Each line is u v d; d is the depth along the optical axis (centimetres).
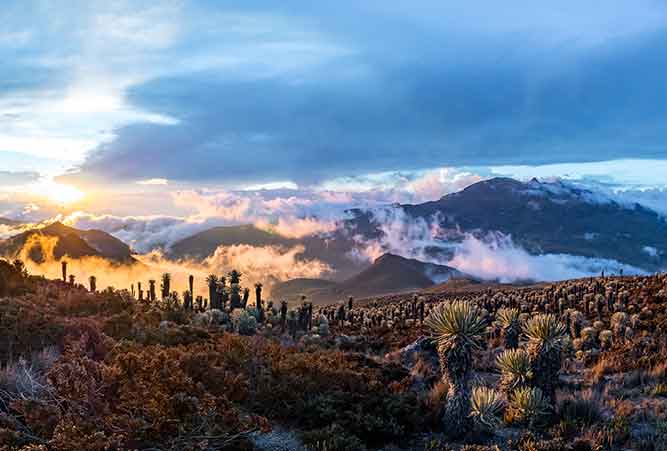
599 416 1196
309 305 3328
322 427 1009
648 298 3272
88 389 763
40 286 1856
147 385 784
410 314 4844
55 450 639
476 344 1127
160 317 1952
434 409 1173
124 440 693
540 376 1248
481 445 1036
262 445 877
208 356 1130
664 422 1127
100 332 1225
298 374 1245
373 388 1259
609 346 2209
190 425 725
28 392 800
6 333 1065
